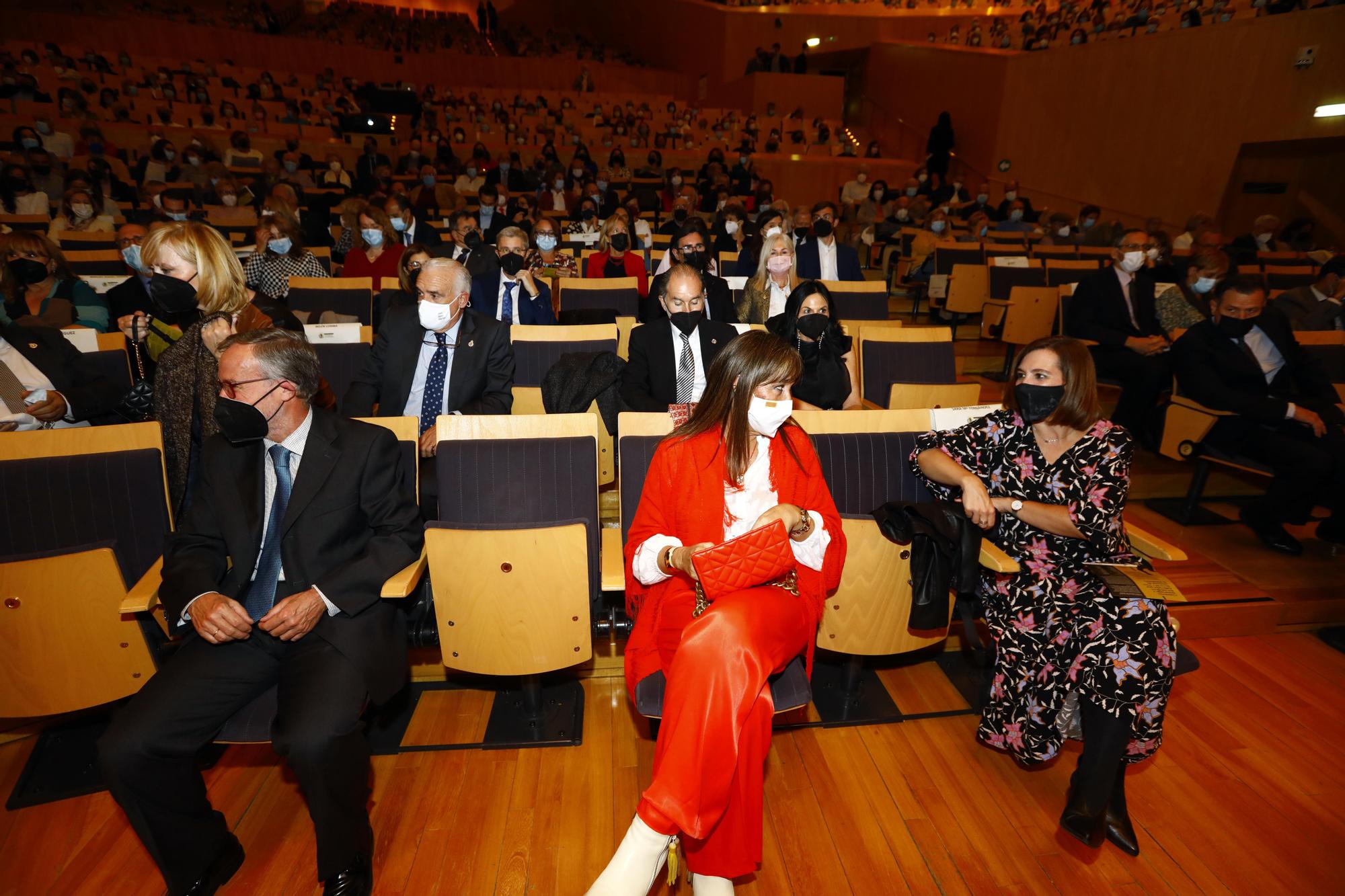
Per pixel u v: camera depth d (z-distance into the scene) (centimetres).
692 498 190
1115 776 194
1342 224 966
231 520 186
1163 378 423
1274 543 335
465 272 288
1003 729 207
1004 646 208
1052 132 1326
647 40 2025
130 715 162
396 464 204
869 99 1814
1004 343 593
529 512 228
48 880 178
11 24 1451
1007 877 183
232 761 217
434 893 174
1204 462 353
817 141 1664
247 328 229
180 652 180
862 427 251
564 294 454
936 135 1415
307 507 190
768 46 1823
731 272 572
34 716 188
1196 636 289
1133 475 391
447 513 227
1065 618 200
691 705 154
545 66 1819
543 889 176
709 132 1658
